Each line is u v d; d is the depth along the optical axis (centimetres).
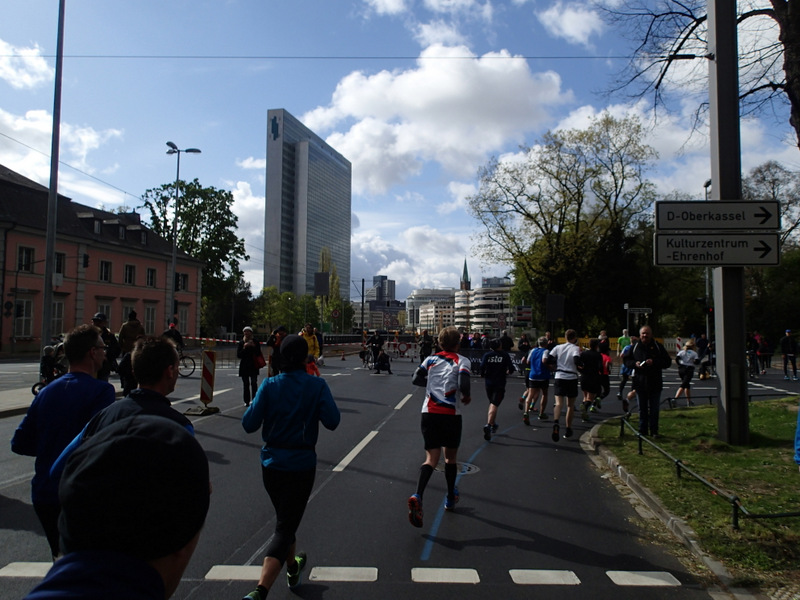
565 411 1386
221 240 5384
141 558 125
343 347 4381
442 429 580
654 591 408
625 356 1242
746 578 421
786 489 614
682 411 1252
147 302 4819
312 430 395
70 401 352
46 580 117
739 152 855
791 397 1173
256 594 342
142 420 141
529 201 3894
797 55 959
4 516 561
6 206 3684
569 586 414
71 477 127
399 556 468
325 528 535
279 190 12000
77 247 4134
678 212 849
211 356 1228
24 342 3669
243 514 568
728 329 840
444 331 614
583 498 644
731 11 855
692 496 605
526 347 2502
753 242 837
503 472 766
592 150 3719
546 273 3975
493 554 474
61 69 1605
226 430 1027
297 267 12188
